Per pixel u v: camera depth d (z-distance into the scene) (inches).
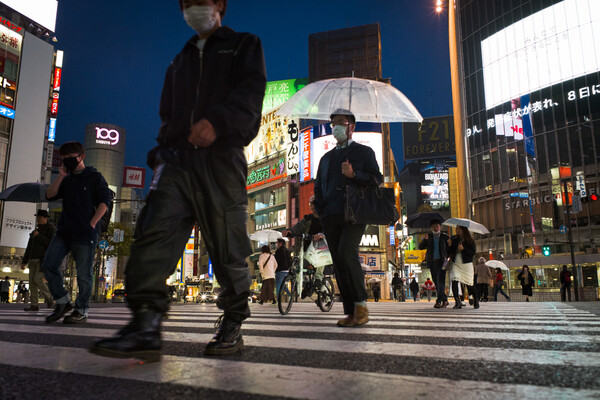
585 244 1430.9
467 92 1913.1
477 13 1907.0
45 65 1827.0
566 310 282.0
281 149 2082.9
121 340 61.6
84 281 153.5
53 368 63.3
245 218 78.9
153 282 67.5
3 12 1742.1
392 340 100.7
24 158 1705.2
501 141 1739.7
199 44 83.0
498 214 1711.4
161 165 75.3
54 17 1919.3
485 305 419.5
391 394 49.4
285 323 155.7
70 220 153.4
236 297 79.2
